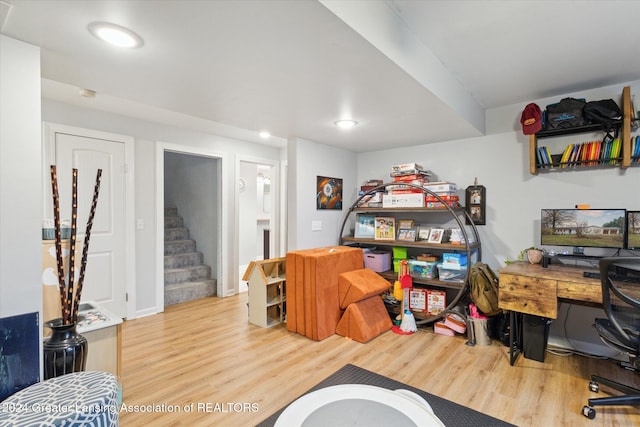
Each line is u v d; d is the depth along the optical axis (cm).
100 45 148
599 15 168
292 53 157
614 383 198
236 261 458
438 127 294
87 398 129
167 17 126
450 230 340
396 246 353
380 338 293
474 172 332
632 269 173
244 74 181
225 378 222
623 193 253
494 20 173
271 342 284
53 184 170
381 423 112
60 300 184
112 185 331
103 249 325
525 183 301
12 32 136
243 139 456
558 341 276
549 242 266
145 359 251
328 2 121
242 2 116
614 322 183
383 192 376
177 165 528
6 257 136
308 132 317
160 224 372
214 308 389
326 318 294
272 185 518
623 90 242
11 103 138
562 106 263
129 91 209
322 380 219
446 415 180
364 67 171
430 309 321
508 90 273
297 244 340
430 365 240
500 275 242
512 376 224
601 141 260
